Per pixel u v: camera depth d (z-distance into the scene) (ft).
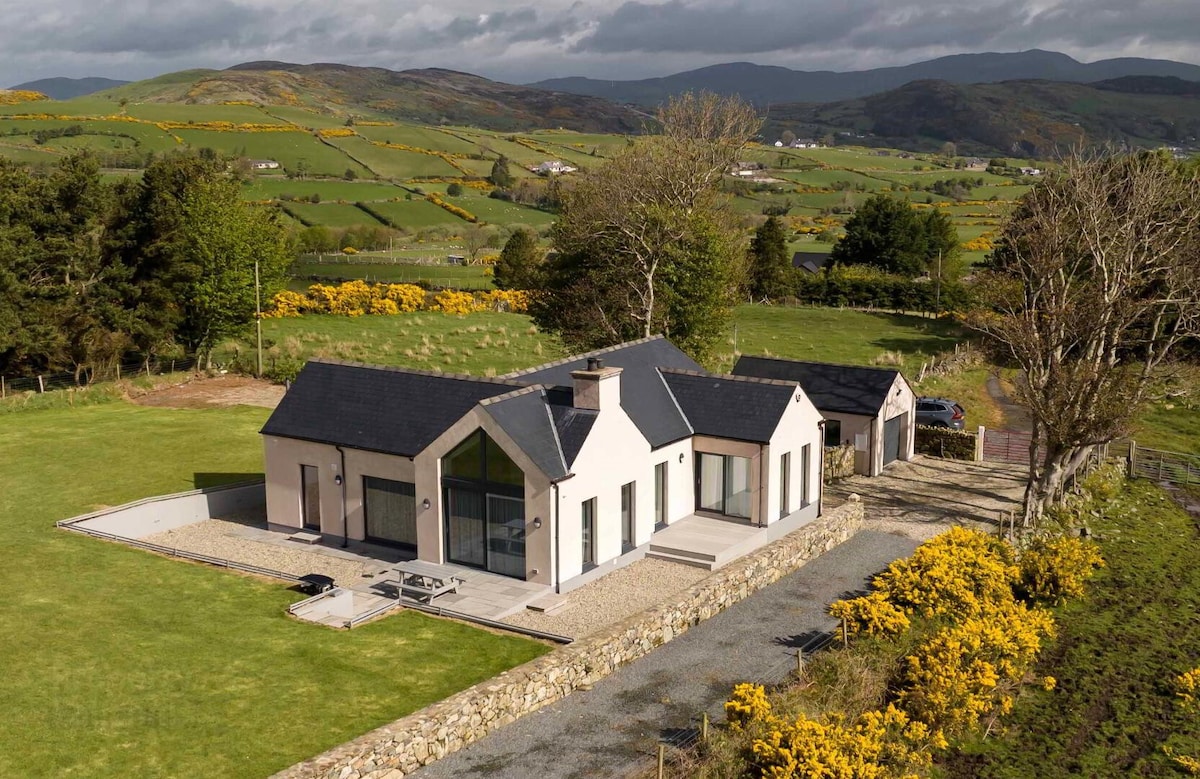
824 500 122.42
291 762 56.44
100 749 56.90
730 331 253.44
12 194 176.04
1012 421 172.04
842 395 137.69
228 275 187.52
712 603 84.79
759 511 103.30
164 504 106.11
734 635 80.48
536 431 89.86
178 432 144.87
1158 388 134.00
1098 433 109.91
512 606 82.79
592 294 184.85
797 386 106.63
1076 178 124.36
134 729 59.36
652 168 214.48
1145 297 153.48
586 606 84.53
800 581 94.22
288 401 106.11
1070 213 128.36
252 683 66.39
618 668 73.56
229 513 113.09
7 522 101.81
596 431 90.17
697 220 176.96
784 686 70.33
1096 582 105.09
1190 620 95.91
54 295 179.73
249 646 72.64
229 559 95.50
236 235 191.01
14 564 88.02
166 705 62.59
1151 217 124.88
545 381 105.60
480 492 89.61
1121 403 109.81
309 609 79.82
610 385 91.76
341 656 71.87
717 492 106.52
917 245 348.38
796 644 78.69
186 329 198.29
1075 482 132.87
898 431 144.15
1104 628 93.66
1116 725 76.23
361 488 98.53
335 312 257.34
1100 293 114.32
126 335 184.65
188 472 125.18
